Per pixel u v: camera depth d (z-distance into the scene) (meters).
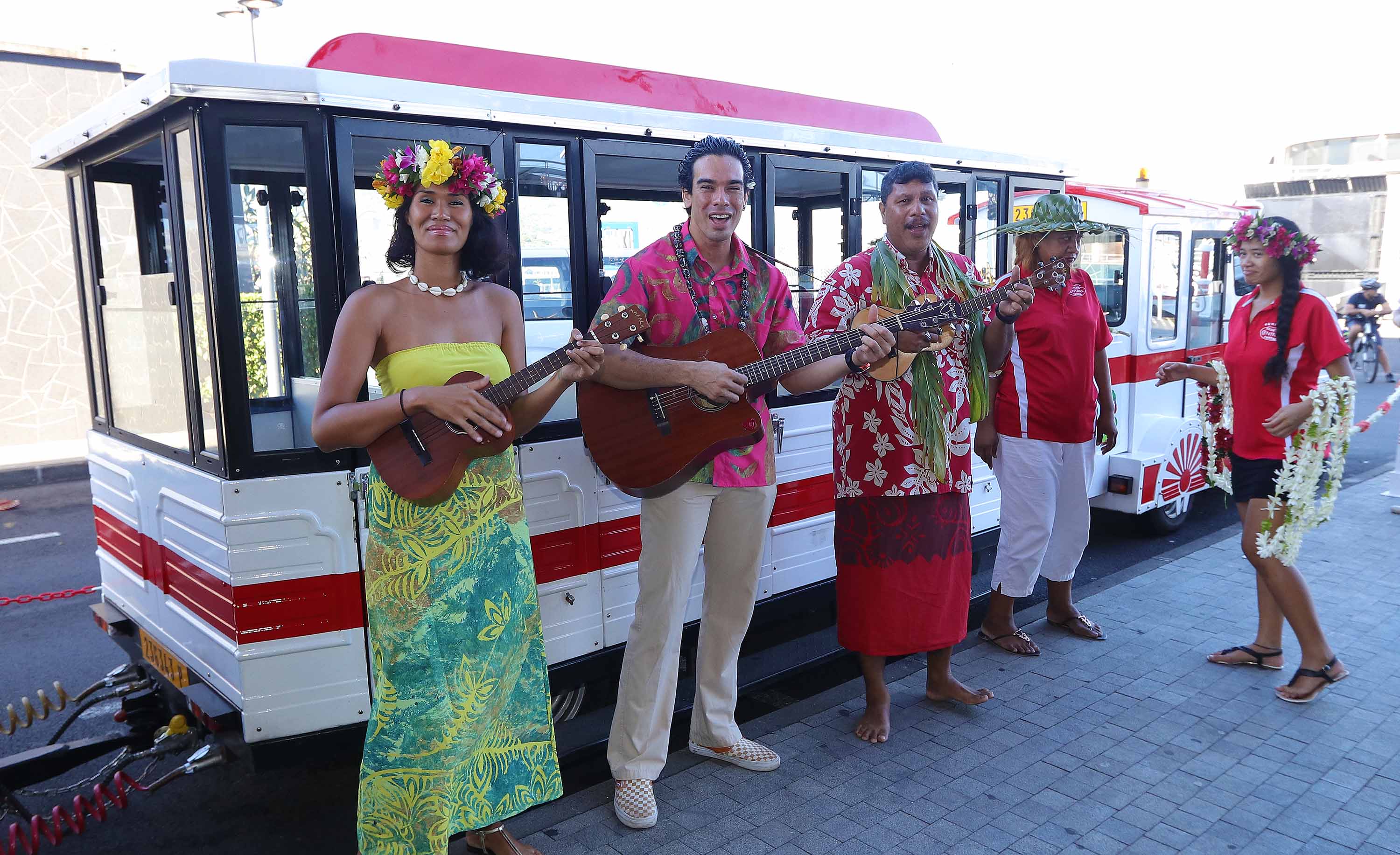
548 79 3.39
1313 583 5.04
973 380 3.44
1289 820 2.89
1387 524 6.20
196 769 3.05
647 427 2.86
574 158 3.23
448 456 2.35
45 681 4.52
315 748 2.84
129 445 3.46
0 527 7.41
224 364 2.64
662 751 3.00
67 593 5.51
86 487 8.90
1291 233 3.61
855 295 3.33
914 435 3.32
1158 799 3.01
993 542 5.09
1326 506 3.71
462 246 2.49
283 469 2.74
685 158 2.96
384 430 2.31
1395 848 2.75
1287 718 3.55
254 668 2.73
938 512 3.39
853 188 4.16
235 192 2.91
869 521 3.35
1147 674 3.96
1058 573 4.35
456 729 2.42
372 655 2.72
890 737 3.46
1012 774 3.18
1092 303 4.09
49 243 10.21
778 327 3.10
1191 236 6.28
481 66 3.25
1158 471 6.00
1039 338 3.96
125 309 3.38
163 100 2.59
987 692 3.71
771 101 4.09
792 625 4.46
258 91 2.60
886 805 3.00
